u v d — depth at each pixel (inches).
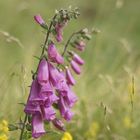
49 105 271.4
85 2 1134.4
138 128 438.0
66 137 355.9
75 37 302.5
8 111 396.2
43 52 274.8
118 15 960.3
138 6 1058.1
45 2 1009.5
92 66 541.6
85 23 987.3
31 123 280.7
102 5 858.8
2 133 355.6
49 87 268.8
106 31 772.6
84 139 412.2
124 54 539.8
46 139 384.8
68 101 282.7
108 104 446.6
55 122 289.9
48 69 272.8
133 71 530.3
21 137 288.5
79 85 469.7
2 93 424.5
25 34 853.2
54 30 272.8
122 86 469.7
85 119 427.8
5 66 609.3
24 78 360.8
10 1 979.9
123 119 442.6
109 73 519.2
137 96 471.2
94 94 462.9
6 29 840.9
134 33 935.7
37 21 274.2
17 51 676.1
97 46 592.7
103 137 414.3
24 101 401.4
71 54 306.3
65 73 293.3
